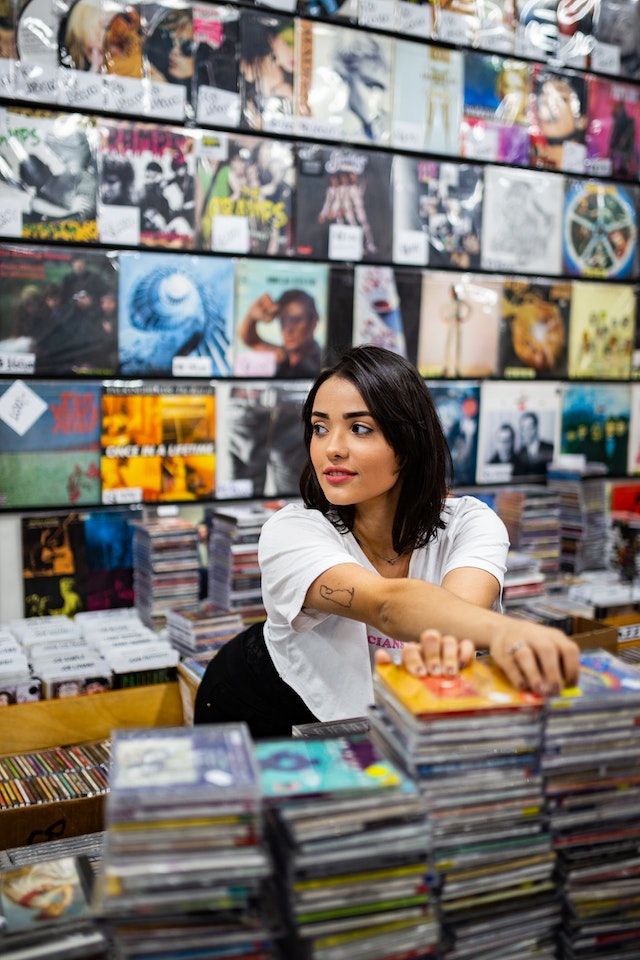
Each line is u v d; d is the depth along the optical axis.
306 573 1.32
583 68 3.06
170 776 0.80
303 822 0.79
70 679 2.10
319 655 1.47
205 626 2.27
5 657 2.11
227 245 2.56
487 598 1.36
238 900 0.78
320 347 2.73
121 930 0.77
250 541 2.43
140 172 2.43
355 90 2.68
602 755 0.92
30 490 2.40
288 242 2.65
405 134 2.77
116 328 2.45
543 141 3.01
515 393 3.05
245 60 2.53
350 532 1.50
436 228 2.86
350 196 2.71
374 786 0.83
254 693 1.62
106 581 2.51
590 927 0.92
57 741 2.09
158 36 2.42
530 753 0.90
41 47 2.29
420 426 1.39
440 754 0.87
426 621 1.12
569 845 0.92
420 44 2.76
